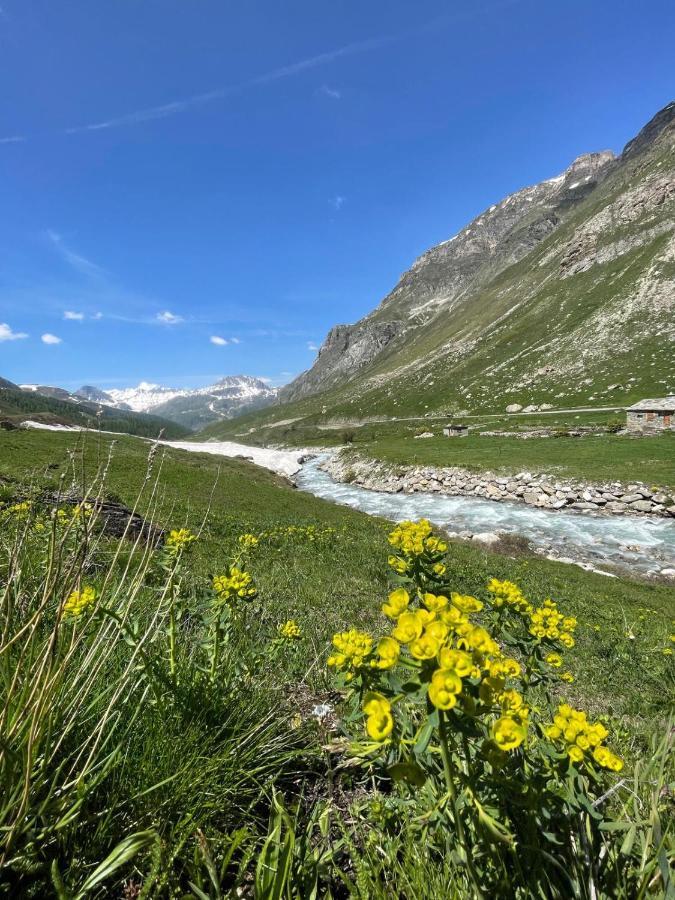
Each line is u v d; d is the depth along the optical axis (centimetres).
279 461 7456
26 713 137
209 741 188
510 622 231
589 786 166
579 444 4725
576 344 10500
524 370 10925
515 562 1717
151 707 191
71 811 135
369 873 141
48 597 143
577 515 3002
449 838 127
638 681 611
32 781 142
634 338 9550
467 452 5009
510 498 3516
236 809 188
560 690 555
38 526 234
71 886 130
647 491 2997
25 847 128
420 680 111
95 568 271
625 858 133
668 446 3984
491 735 112
